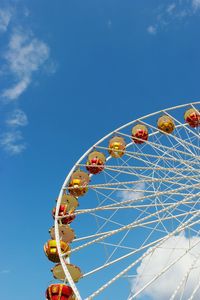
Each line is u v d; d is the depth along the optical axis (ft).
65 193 80.89
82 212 71.46
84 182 84.79
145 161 77.56
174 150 77.20
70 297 63.62
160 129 96.84
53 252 69.87
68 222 77.87
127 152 80.33
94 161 91.15
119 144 94.22
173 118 96.73
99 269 58.75
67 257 69.05
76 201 79.61
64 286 63.87
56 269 66.80
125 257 58.70
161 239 59.06
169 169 73.87
